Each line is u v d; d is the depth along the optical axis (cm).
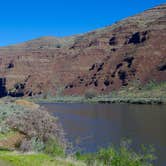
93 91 17450
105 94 17238
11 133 2298
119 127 5497
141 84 16162
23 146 2066
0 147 1767
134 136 4459
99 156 1855
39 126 2512
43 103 15162
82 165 1440
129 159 1836
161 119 6384
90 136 4403
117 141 3962
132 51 19088
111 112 8725
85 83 19838
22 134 2372
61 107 11488
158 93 13600
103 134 4634
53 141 2322
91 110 9694
